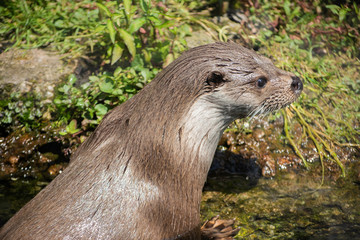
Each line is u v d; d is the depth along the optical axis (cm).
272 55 1160
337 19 1290
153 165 697
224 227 806
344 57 1216
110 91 1005
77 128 1028
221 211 856
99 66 1120
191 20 1232
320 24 1266
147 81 1027
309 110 1077
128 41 1020
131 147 698
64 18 1249
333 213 836
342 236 768
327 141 1024
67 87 1038
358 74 1173
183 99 708
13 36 1227
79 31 1225
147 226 680
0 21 1272
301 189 919
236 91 727
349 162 997
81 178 673
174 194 711
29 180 972
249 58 743
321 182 943
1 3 1316
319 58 1203
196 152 727
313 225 803
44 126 1039
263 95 751
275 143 1016
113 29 1012
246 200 887
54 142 1026
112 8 1233
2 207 867
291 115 1053
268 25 1250
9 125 1048
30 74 1106
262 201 882
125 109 739
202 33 1205
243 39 1186
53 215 638
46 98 1066
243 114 763
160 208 696
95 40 1177
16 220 657
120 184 674
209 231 795
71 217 638
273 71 765
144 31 1084
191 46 1148
